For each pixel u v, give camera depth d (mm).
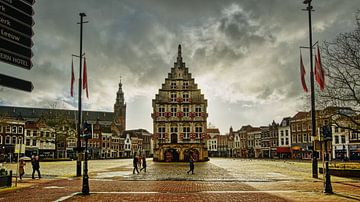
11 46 9320
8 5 9320
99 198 17344
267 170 41500
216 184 24297
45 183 25422
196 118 75562
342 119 32812
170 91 76438
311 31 30609
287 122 110562
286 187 22266
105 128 147000
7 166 54031
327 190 19062
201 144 74000
